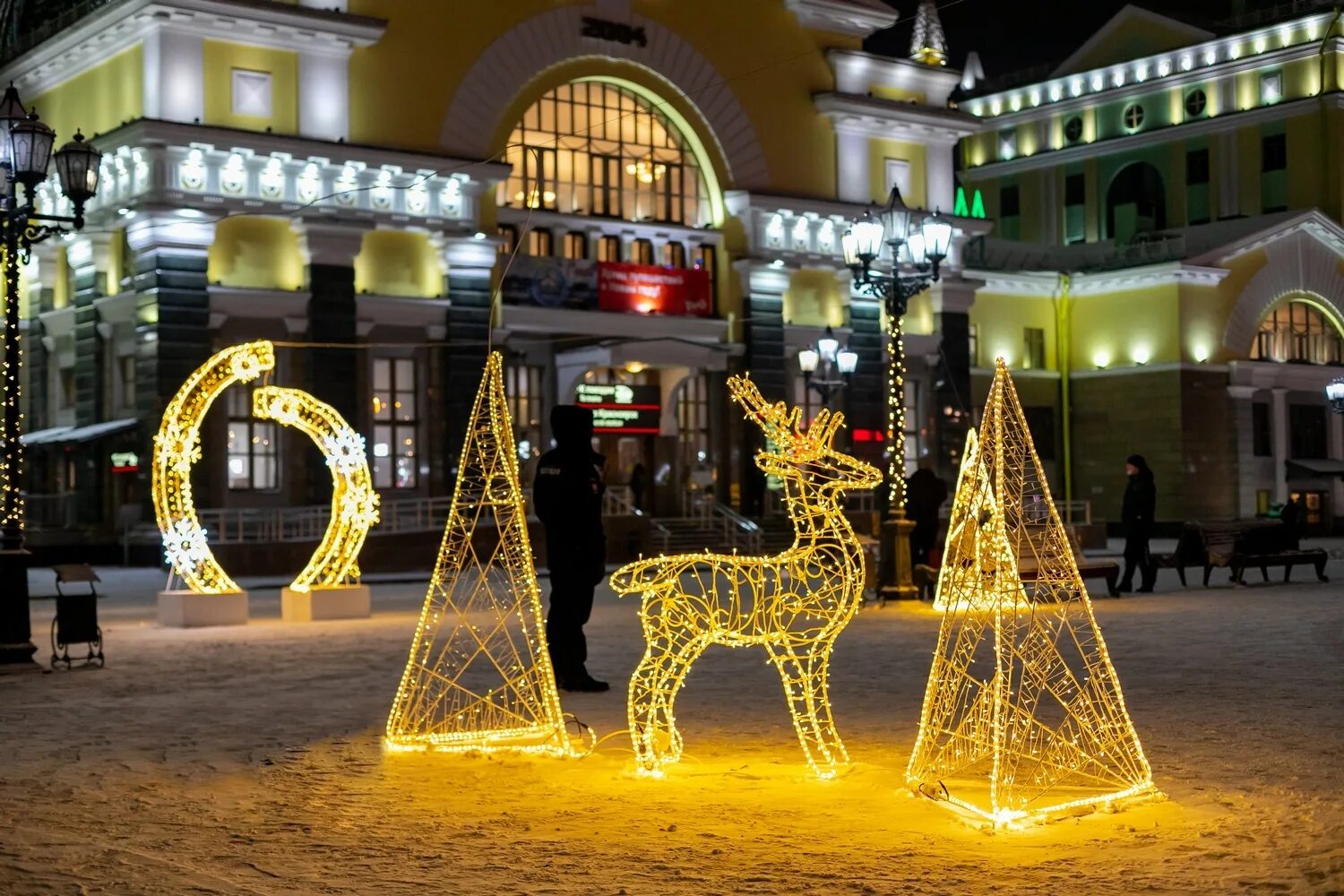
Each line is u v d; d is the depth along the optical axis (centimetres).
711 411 4616
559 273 4294
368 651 1775
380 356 3981
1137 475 2520
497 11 4209
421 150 4066
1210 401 5303
